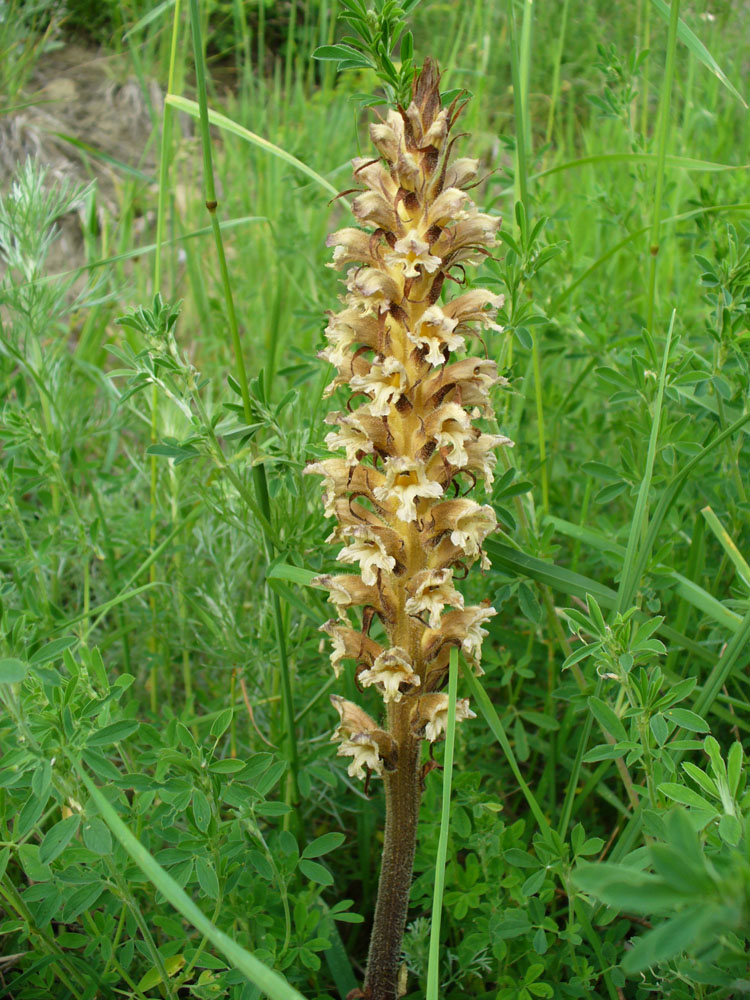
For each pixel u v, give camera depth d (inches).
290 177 25.4
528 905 12.4
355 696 15.5
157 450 13.3
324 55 13.1
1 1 25.8
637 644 11.3
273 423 13.9
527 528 15.2
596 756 11.4
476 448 10.4
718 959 7.4
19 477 18.0
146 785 11.0
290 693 14.1
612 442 20.7
